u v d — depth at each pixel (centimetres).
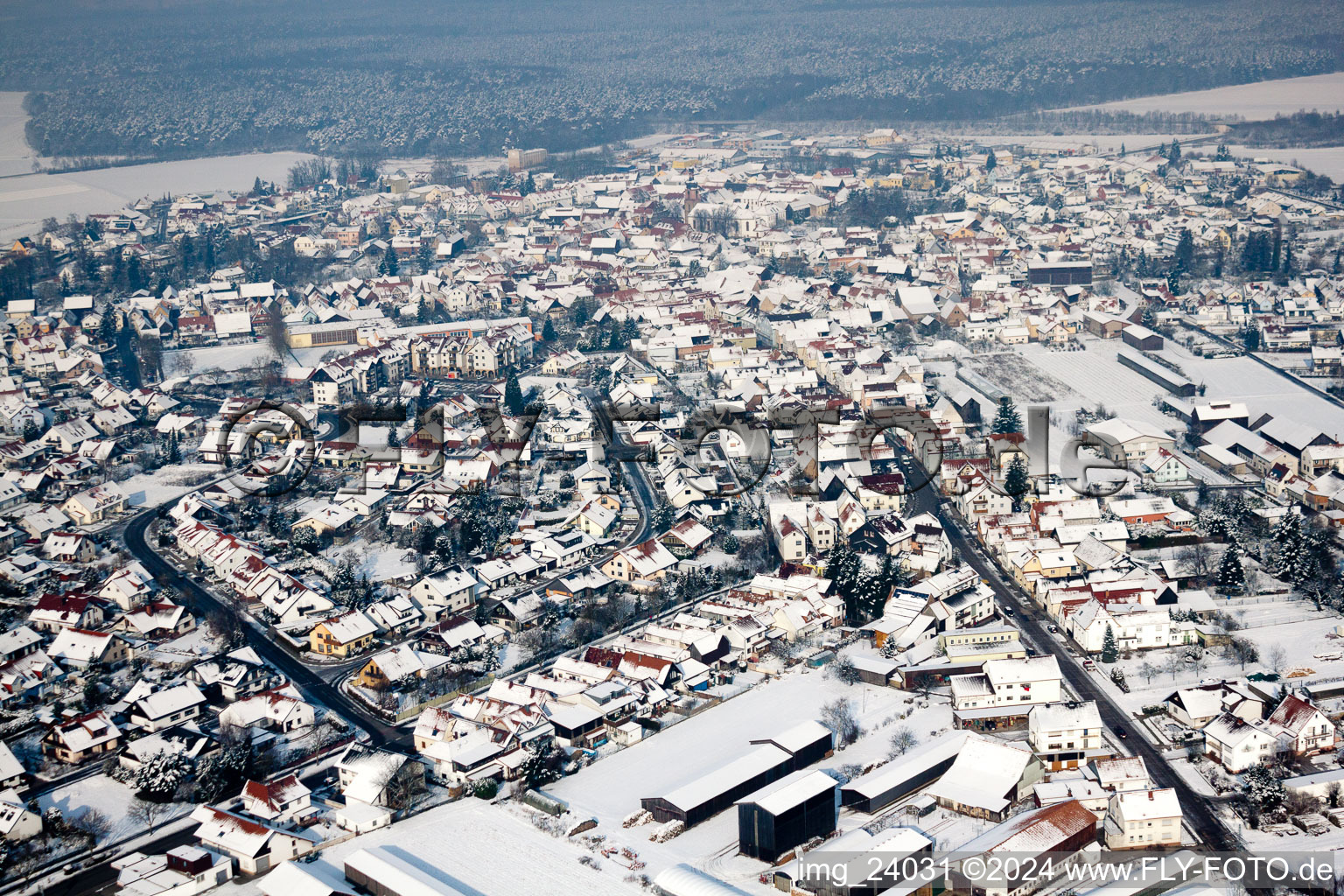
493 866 18288
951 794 19462
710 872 18038
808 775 19088
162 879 18225
